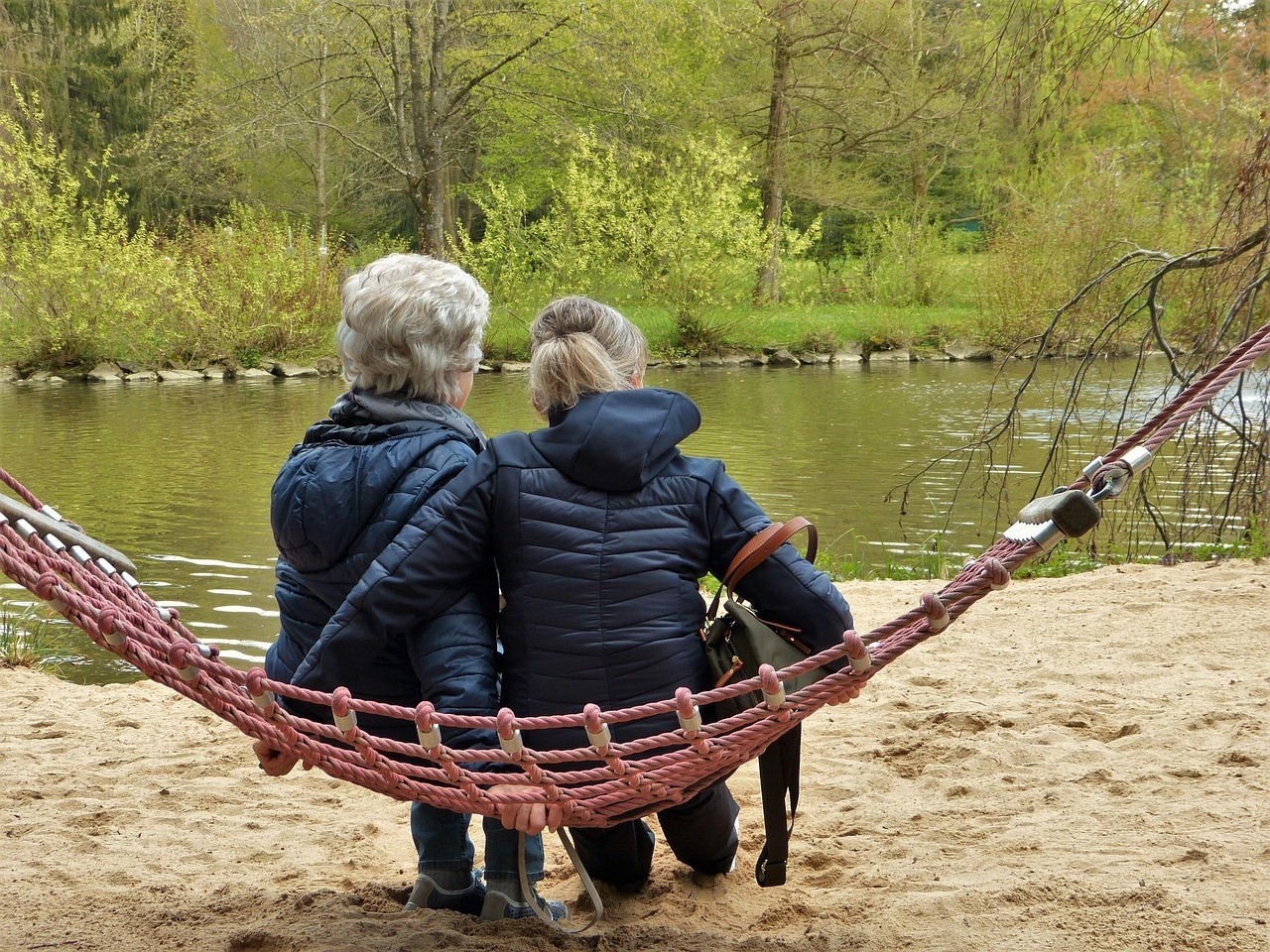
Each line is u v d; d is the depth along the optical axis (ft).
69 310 85.40
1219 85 38.40
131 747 15.25
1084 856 10.57
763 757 9.25
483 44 100.78
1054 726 14.61
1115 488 8.44
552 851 11.87
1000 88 30.19
